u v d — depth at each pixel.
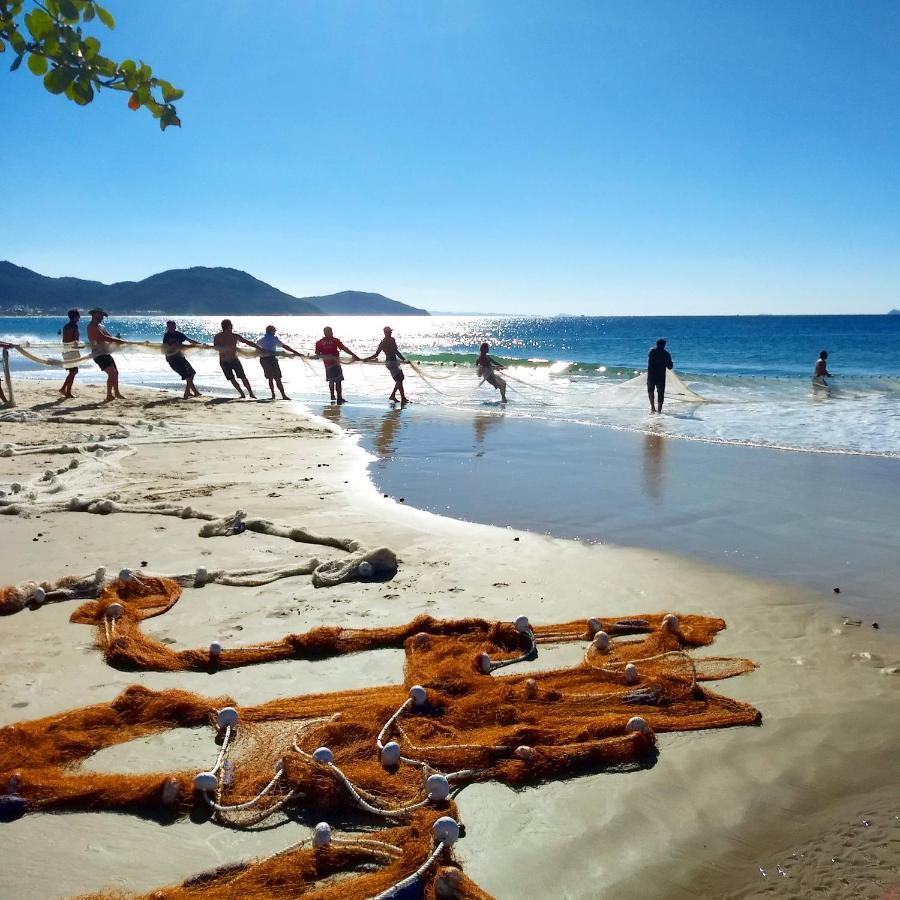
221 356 20.06
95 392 20.75
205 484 10.00
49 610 5.79
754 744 4.06
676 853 3.25
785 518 8.63
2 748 3.74
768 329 92.12
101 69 2.59
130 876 3.07
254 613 5.83
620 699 4.47
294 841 3.32
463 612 5.89
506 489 10.05
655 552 7.39
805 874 3.11
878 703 4.46
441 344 76.50
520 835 3.37
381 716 4.19
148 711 4.20
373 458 12.20
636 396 20.98
